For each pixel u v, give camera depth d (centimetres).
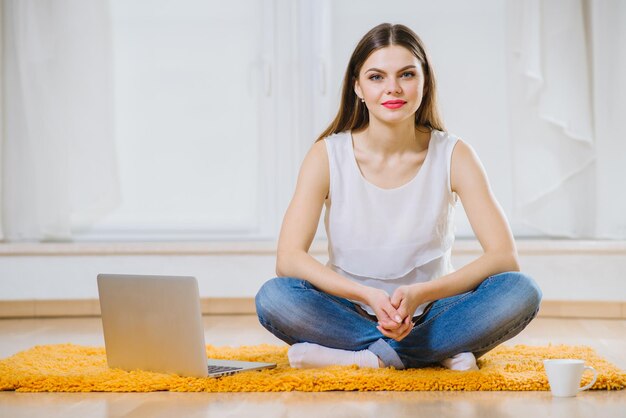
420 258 243
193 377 221
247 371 232
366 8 432
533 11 412
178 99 443
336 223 246
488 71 429
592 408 192
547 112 412
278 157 438
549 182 413
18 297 423
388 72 234
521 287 226
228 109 441
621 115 407
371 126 243
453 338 227
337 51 434
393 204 243
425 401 201
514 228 427
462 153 245
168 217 444
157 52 443
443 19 430
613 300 402
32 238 432
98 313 430
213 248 420
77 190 434
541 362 243
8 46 430
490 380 214
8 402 207
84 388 218
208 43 441
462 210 427
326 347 236
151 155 443
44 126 427
